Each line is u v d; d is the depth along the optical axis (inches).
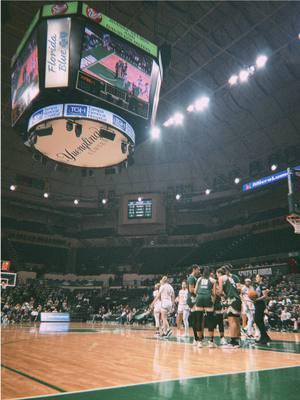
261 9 735.7
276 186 1123.3
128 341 318.0
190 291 274.8
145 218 1343.5
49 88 432.8
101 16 454.3
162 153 1312.7
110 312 952.9
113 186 1402.6
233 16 765.9
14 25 799.1
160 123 1153.4
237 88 978.1
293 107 962.7
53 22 440.8
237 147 1160.2
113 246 1425.9
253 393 117.6
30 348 256.1
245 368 166.6
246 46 841.5
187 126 1175.0
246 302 337.7
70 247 1424.7
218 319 275.6
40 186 1363.2
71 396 113.0
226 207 1322.6
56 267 1357.0
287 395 115.0
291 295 701.3
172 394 116.3
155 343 296.2
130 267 1334.9
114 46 467.8
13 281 989.2
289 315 549.3
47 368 167.9
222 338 272.8
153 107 518.6
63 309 983.0
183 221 1411.2
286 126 1015.0
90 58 446.0
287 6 724.7
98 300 1134.4
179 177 1337.4
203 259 1256.2
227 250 1227.9
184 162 1311.5
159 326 364.8
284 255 986.1
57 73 433.1
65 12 438.3
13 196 1305.4
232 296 262.5
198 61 901.2
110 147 539.2
